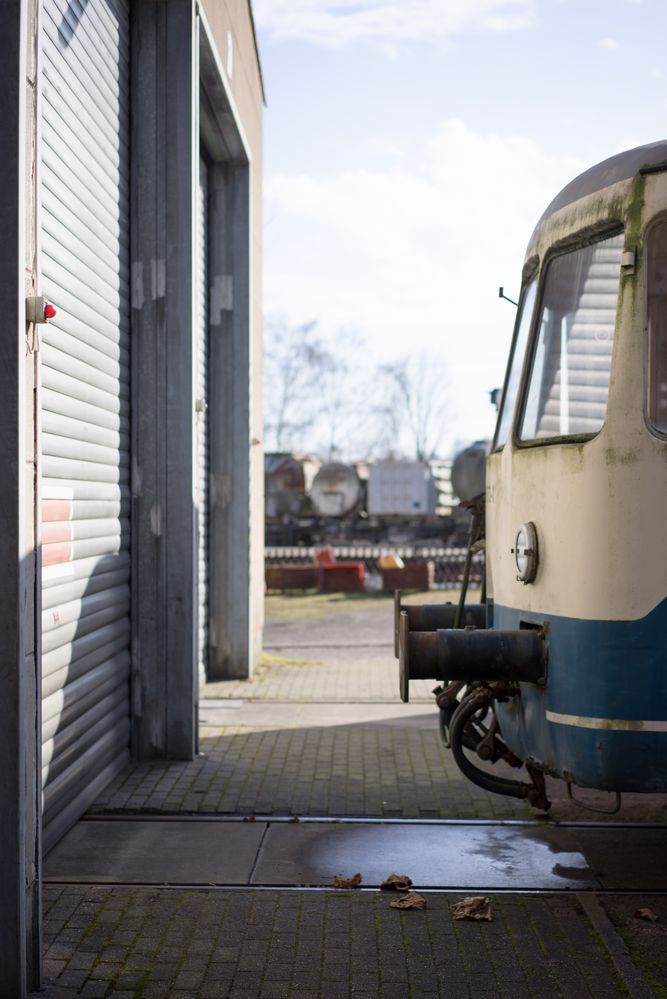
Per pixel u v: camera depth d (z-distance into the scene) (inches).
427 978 161.6
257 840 227.3
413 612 258.4
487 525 237.9
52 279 221.3
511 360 229.6
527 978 161.9
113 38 277.4
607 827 237.0
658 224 177.6
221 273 437.7
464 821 240.8
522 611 202.2
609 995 156.4
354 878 201.6
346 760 295.1
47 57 217.2
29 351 156.8
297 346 2536.9
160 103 295.9
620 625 174.1
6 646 148.5
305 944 173.9
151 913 186.7
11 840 149.3
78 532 243.0
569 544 182.5
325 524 1688.0
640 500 173.8
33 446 158.7
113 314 278.4
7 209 146.8
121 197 286.8
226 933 178.4
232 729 336.5
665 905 191.6
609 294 182.7
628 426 175.2
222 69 360.2
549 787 272.1
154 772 281.0
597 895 195.6
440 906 190.5
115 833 232.2
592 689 176.4
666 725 172.4
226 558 438.0
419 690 411.2
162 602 294.8
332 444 2578.7
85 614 249.0
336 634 617.6
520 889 199.0
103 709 266.7
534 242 213.6
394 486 1688.0
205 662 434.3
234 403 437.1
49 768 220.5
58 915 185.8
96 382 260.7
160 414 296.0
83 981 160.7
